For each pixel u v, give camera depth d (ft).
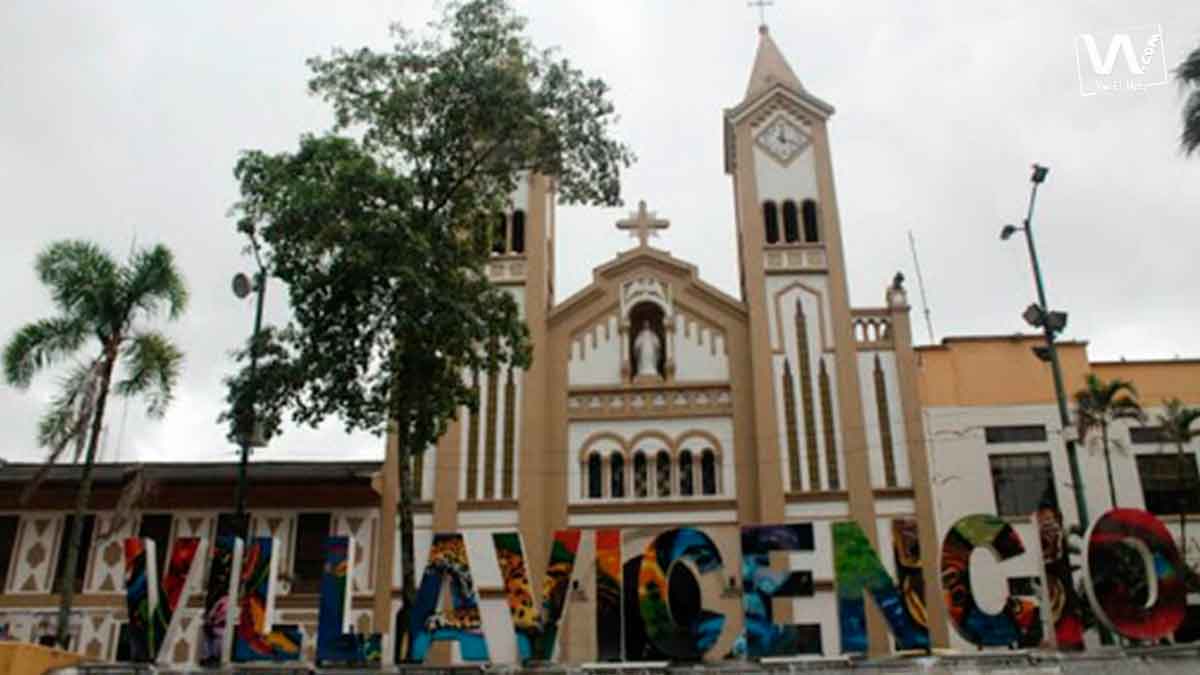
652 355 126.21
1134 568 68.64
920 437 116.78
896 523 73.97
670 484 119.96
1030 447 121.08
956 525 71.67
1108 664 66.80
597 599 72.95
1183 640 113.19
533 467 118.62
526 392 122.31
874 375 120.37
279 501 118.83
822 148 133.08
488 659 72.69
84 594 114.42
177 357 95.30
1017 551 70.95
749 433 120.78
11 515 119.03
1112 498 111.65
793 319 123.85
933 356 126.11
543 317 126.52
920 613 71.15
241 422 81.35
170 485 118.52
